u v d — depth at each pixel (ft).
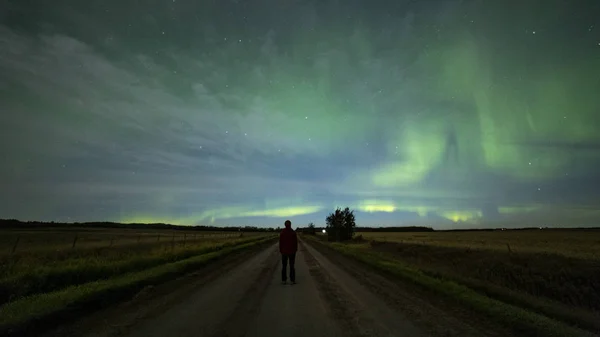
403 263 73.00
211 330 20.34
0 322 19.71
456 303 28.78
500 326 21.68
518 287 59.72
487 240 167.02
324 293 33.50
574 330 21.77
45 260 54.44
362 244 185.98
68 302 25.00
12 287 29.78
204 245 105.91
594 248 96.58
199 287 36.42
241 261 69.56
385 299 30.50
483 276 68.03
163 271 44.93
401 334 19.92
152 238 172.04
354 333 20.03
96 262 49.47
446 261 93.09
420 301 29.63
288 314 24.58
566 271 58.80
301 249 121.80
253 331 20.27
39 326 20.61
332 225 232.53
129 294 31.58
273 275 47.85
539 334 20.01
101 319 22.84
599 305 47.26
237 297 30.89
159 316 23.71
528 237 195.00
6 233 210.38
